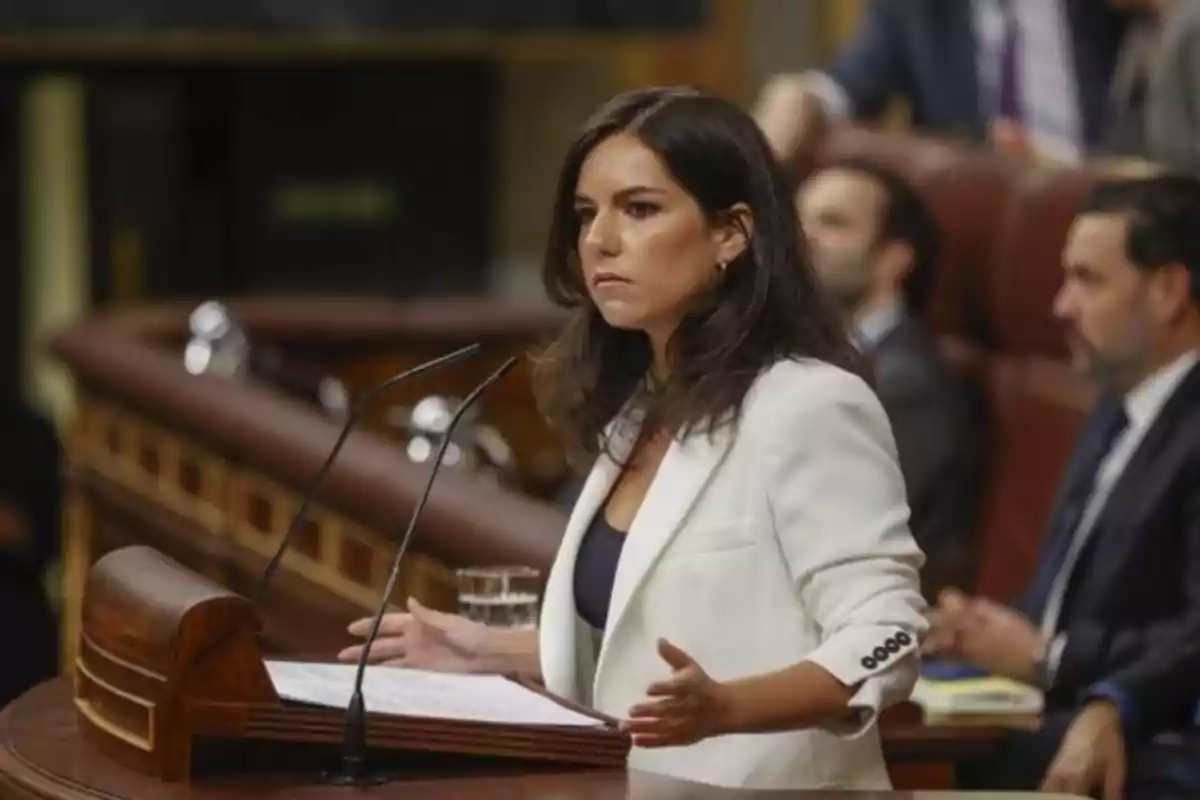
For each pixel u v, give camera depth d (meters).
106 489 21.30
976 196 16.91
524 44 31.06
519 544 13.20
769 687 8.66
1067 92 19.94
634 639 9.47
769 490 9.28
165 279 34.88
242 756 8.75
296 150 34.94
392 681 9.47
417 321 24.06
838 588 9.09
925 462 15.89
